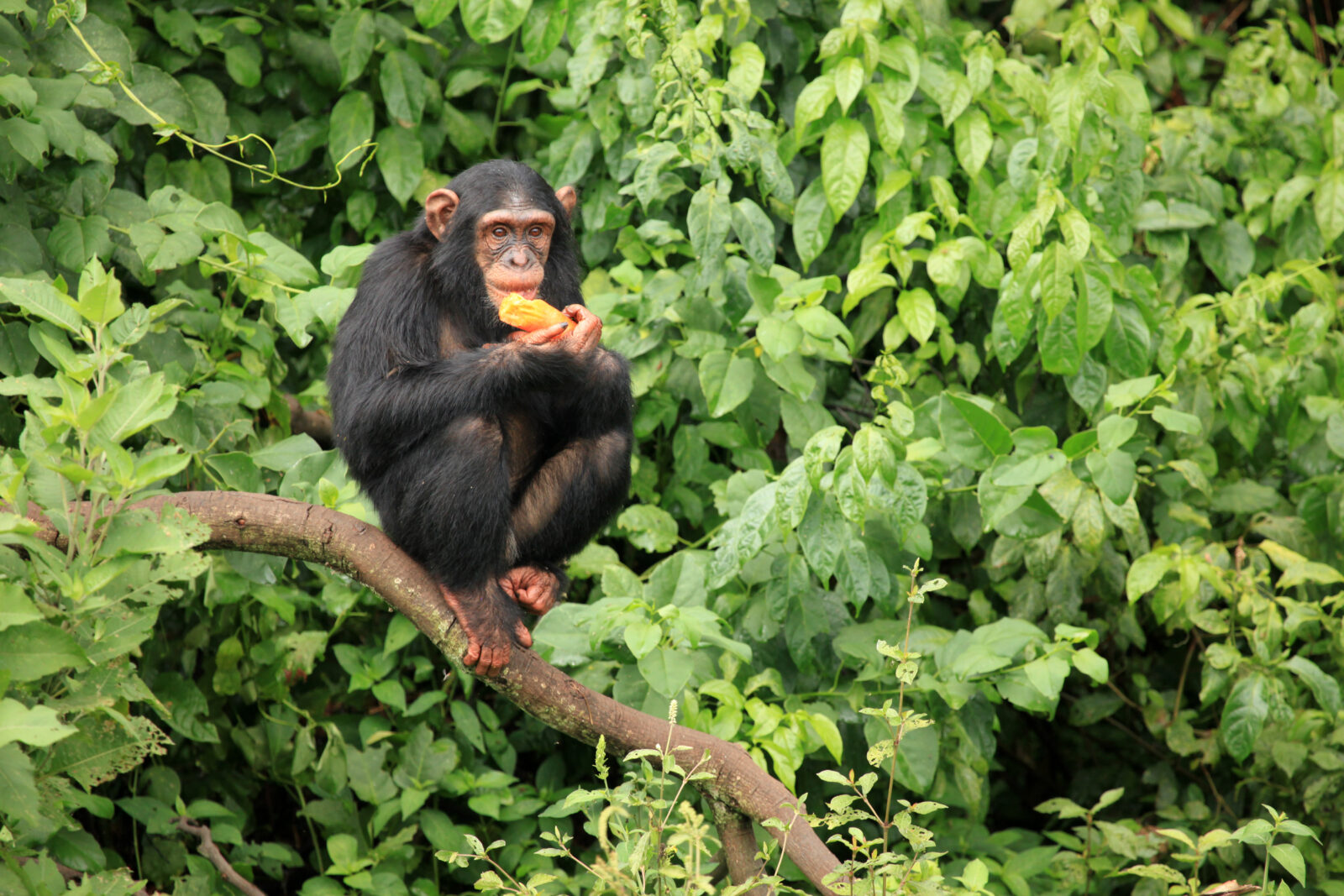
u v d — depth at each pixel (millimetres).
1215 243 11891
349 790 10656
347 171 11523
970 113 10430
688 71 9016
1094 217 10562
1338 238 12648
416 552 7168
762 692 9820
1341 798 10570
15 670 5281
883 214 10484
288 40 11406
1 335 8516
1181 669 12844
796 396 9781
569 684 7141
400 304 7941
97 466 6219
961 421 8930
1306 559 10992
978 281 10875
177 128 9445
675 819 8195
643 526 10211
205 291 9875
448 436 7129
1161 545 10672
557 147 10914
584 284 11031
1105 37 10164
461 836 9953
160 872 9703
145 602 6195
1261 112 12461
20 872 6023
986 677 9172
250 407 9828
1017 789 13836
